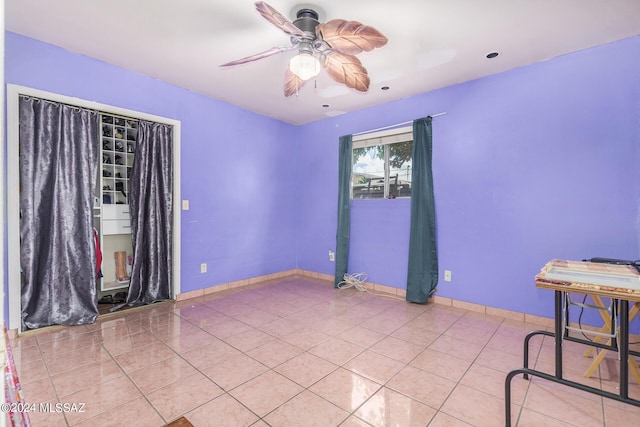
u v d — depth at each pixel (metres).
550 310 2.67
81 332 2.54
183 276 3.43
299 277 4.53
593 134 2.48
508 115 2.85
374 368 2.03
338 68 2.24
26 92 2.41
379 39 1.86
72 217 2.68
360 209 3.96
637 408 1.65
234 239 3.92
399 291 3.61
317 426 1.53
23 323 2.48
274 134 4.41
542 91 2.69
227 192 3.83
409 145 3.57
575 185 2.55
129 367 2.03
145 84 3.06
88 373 1.95
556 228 2.64
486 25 2.20
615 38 2.35
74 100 2.64
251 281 4.13
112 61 2.78
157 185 3.22
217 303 3.30
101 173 3.01
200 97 3.52
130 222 3.16
